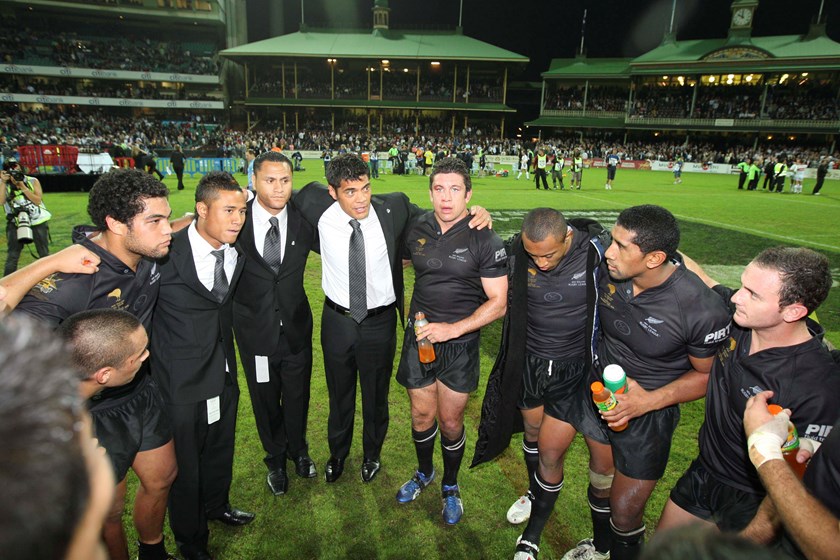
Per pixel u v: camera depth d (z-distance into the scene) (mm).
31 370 461
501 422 2934
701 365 2283
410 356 3023
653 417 2430
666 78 49125
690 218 14266
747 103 44156
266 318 2986
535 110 65188
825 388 1770
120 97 43500
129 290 2209
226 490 2875
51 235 9977
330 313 3115
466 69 52500
